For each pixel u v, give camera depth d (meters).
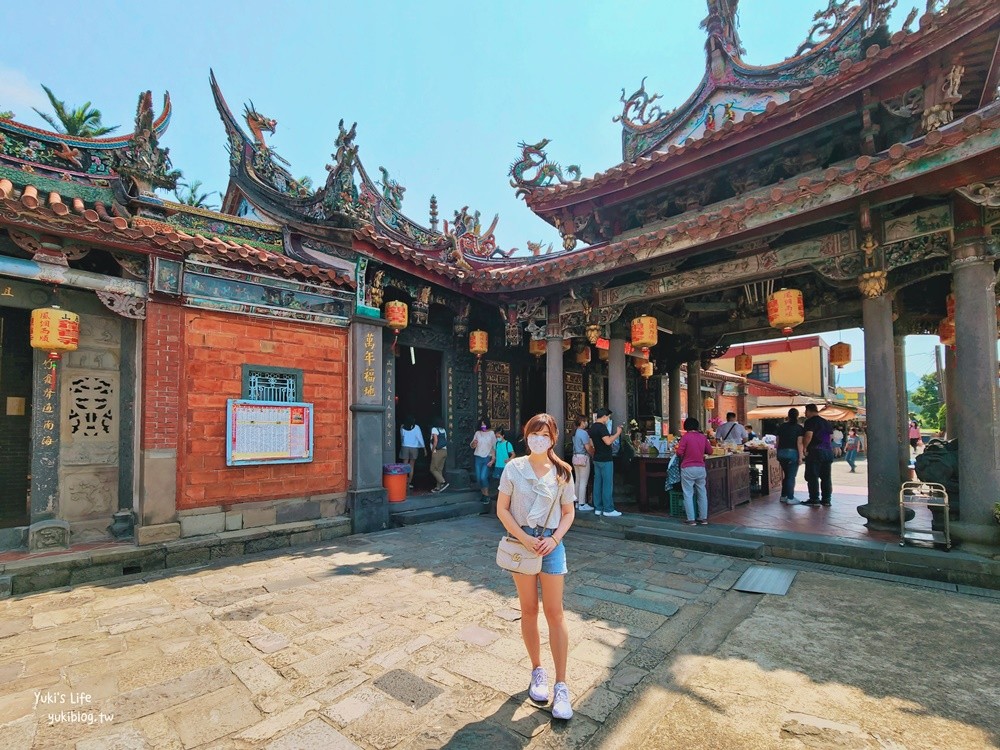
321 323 7.76
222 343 6.79
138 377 6.39
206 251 6.48
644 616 4.37
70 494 6.07
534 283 8.72
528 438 3.11
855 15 7.70
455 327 10.28
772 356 28.69
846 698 3.06
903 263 5.93
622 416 9.02
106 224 5.66
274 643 3.84
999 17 5.31
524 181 9.53
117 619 4.33
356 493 7.76
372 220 9.62
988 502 5.23
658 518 7.68
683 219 8.84
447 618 4.32
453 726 2.80
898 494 6.30
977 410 5.32
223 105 8.83
